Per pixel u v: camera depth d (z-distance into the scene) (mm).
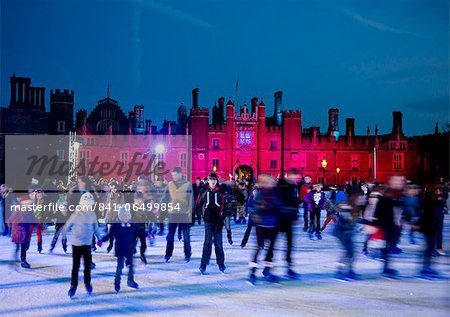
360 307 9109
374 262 14234
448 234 21828
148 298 9914
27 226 13602
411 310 8898
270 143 73250
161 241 19969
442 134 72938
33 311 8930
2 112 76500
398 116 75125
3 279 11992
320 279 11789
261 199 11445
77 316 8578
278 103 84000
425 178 73250
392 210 12219
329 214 20000
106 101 77125
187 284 11266
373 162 74062
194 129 72375
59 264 14203
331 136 74000
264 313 8711
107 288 10891
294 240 19594
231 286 11031
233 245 18297
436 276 12039
